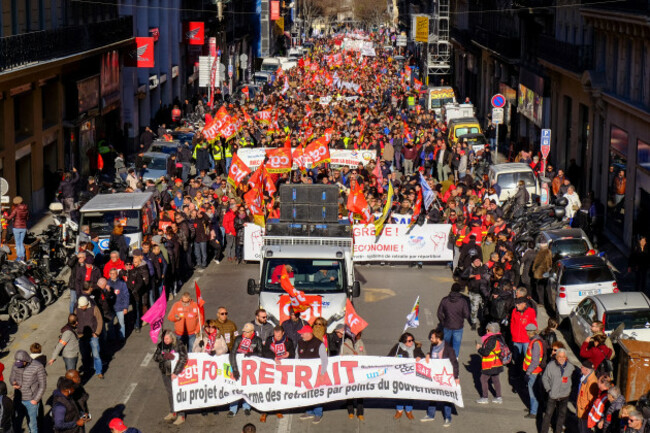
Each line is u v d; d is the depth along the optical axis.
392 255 30.12
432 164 45.59
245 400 17.16
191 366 17.09
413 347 17.41
